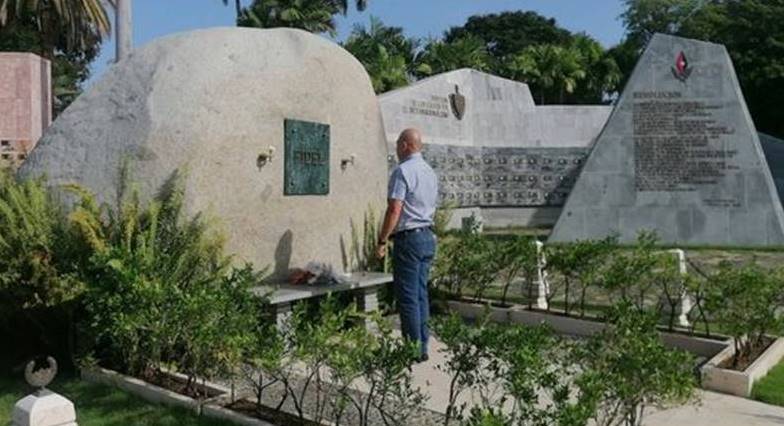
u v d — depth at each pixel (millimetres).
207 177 6457
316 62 7750
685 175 14977
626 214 15141
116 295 5152
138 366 5492
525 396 3830
